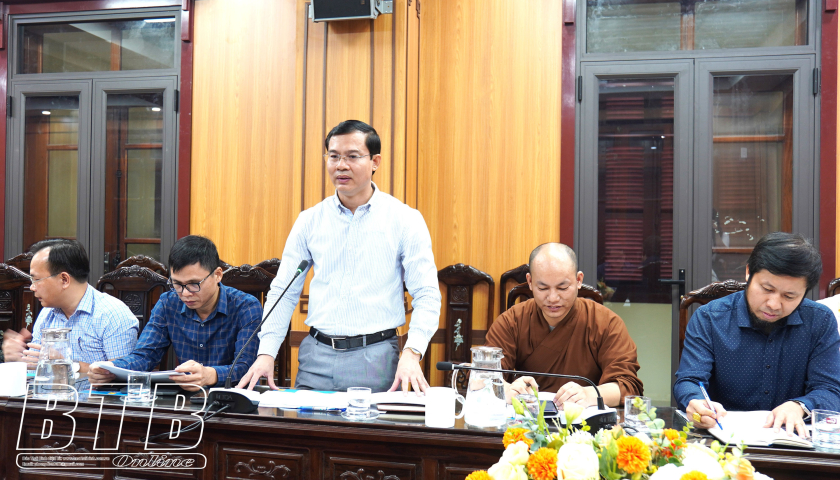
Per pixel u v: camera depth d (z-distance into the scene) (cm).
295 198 331
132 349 219
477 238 351
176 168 379
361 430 133
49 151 394
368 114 324
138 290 319
